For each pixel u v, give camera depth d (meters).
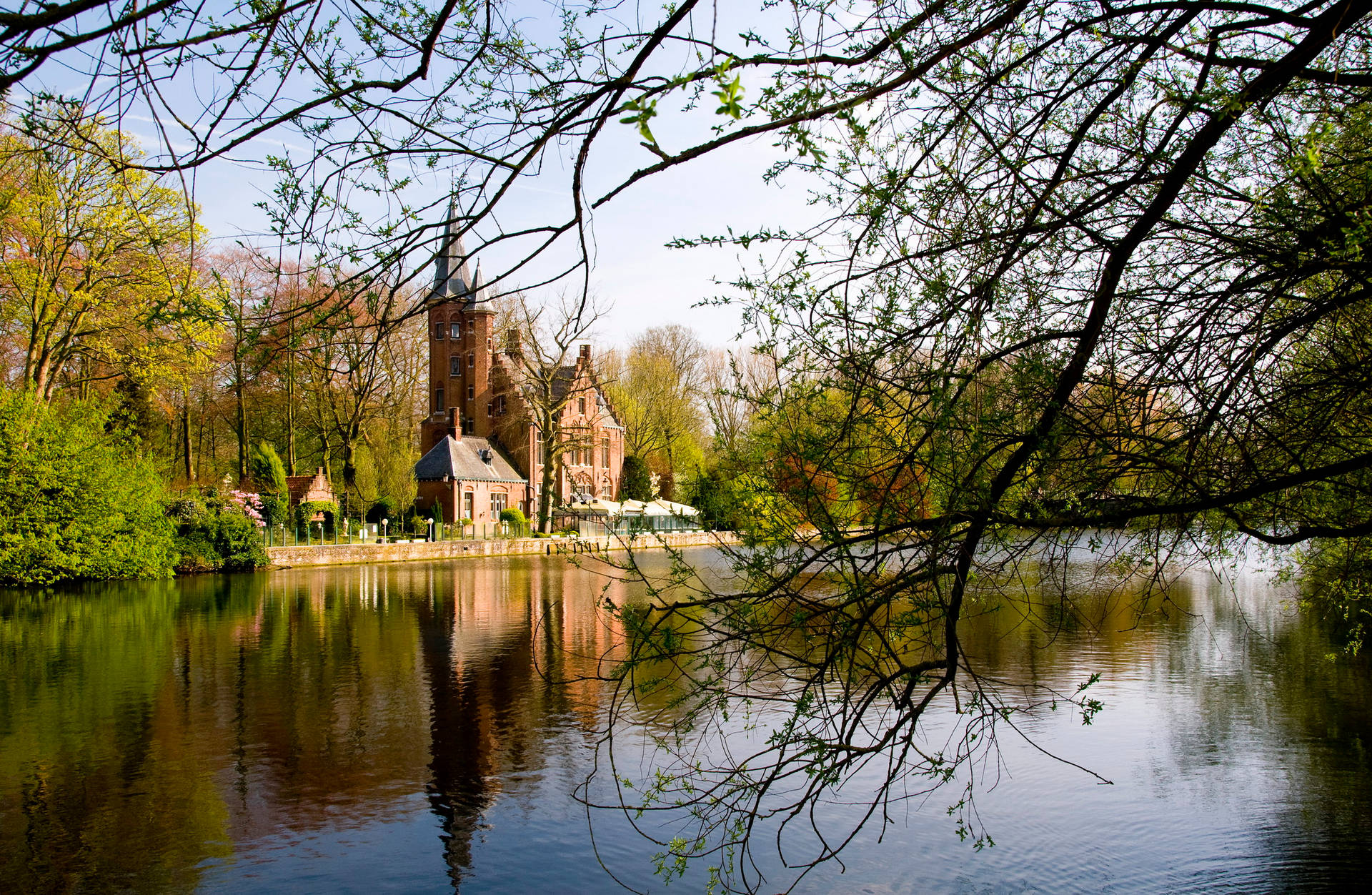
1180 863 7.03
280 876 7.07
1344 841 7.38
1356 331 3.74
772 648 2.96
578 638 17.14
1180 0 2.82
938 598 2.86
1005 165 2.93
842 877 6.91
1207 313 3.28
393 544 37.75
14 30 1.87
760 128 2.63
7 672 14.02
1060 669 12.88
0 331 25.56
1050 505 2.98
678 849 3.62
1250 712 10.77
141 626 18.48
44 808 8.43
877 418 2.92
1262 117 3.15
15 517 23.86
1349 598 5.88
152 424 38.84
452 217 2.54
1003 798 8.32
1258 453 3.66
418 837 7.77
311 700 12.23
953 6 2.89
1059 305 3.33
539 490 56.34
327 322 2.45
